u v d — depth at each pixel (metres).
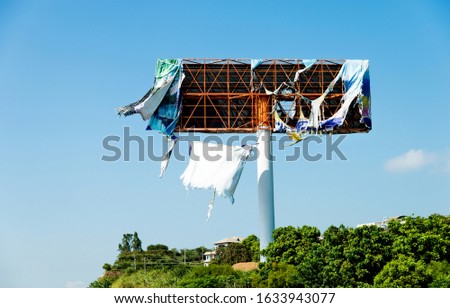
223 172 78.94
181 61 81.56
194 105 82.38
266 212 80.31
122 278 94.75
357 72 82.56
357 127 84.69
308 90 83.62
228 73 82.31
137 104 78.75
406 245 57.44
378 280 53.53
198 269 81.25
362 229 60.28
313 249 67.38
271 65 82.94
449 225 60.78
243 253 109.00
